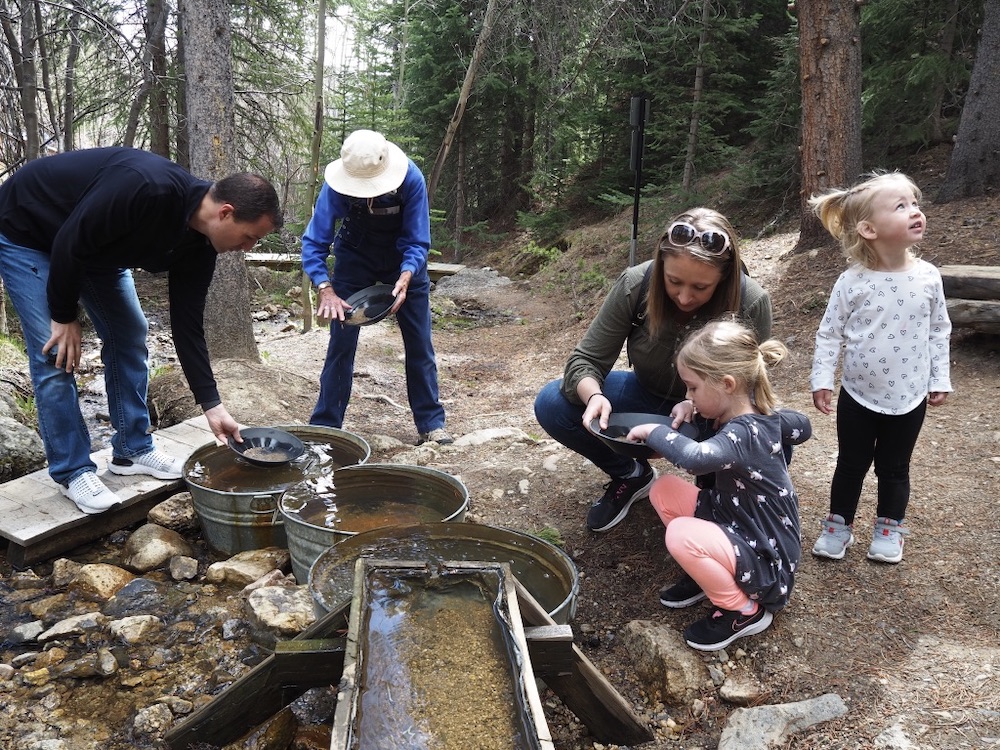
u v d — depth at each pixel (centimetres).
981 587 252
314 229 405
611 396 303
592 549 306
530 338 885
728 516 232
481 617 203
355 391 607
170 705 234
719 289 253
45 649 265
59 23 973
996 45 735
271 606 267
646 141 1248
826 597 254
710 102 1155
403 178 395
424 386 465
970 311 483
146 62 1006
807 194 757
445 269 1359
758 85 1270
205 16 537
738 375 227
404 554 246
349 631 182
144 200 272
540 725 156
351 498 313
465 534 255
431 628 198
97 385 623
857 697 212
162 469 364
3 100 893
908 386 254
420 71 1580
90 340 829
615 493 309
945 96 1054
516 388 662
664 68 1110
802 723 204
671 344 271
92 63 1111
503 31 1383
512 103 1627
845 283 266
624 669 241
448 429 513
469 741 162
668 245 239
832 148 735
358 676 172
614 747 214
